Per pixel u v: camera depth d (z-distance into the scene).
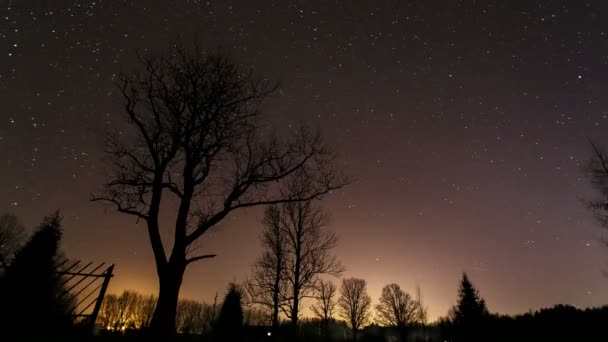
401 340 45.28
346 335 44.62
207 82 13.11
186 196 11.48
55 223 10.64
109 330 10.26
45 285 8.38
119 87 12.05
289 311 22.50
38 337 7.40
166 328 9.51
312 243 24.53
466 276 36.47
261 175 13.03
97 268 8.53
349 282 47.72
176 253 10.60
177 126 12.27
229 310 15.96
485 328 29.98
